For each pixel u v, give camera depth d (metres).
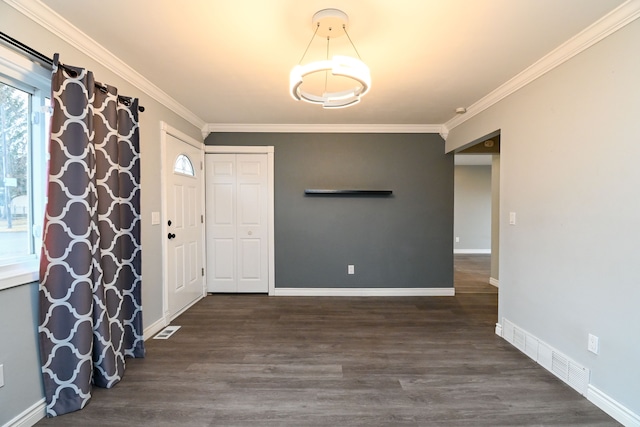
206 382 2.07
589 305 1.88
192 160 3.66
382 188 4.10
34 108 1.75
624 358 1.67
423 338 2.77
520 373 2.18
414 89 2.79
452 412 1.78
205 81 2.65
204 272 4.06
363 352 2.50
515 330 2.60
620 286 1.69
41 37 1.71
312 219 4.11
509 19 1.75
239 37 1.96
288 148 4.07
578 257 1.96
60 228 1.71
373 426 1.67
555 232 2.15
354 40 1.99
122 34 1.93
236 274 4.15
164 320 3.02
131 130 2.35
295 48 2.10
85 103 1.78
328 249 4.12
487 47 2.06
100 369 1.97
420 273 4.14
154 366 2.28
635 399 1.62
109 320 2.05
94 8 1.67
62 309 1.73
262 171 4.09
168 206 3.11
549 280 2.21
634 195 1.62
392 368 2.25
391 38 1.96
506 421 1.70
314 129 4.03
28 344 1.63
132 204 2.37
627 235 1.65
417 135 4.09
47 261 1.68
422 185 4.11
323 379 2.11
